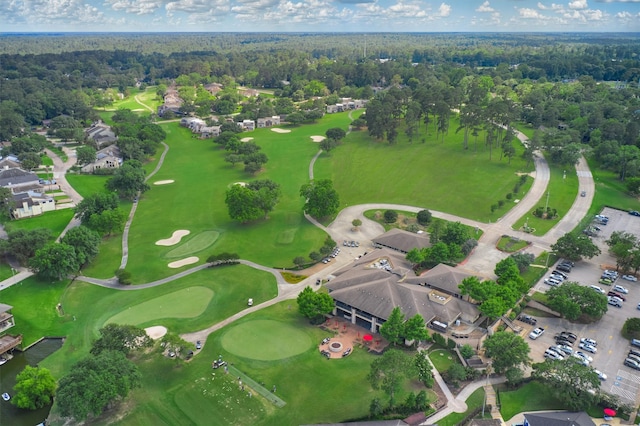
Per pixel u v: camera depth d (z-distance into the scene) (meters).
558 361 95.94
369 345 112.94
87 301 133.25
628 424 88.00
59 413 93.06
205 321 123.12
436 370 103.25
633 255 140.50
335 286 128.88
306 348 111.69
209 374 103.06
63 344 115.62
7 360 110.25
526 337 114.94
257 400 95.62
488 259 153.50
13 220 186.12
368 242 167.38
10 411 94.44
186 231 177.75
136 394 97.38
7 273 147.12
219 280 143.38
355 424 85.06
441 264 140.88
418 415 88.88
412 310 116.31
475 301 124.00
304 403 94.69
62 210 196.88
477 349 109.25
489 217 184.38
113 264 154.12
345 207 198.88
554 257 153.62
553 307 121.25
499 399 94.25
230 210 178.25
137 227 181.50
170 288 139.38
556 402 93.94
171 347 106.00
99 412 88.00
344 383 100.06
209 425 89.62
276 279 143.75
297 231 176.38
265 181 199.88
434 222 180.75
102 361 92.62
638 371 102.75
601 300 117.38
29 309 129.12
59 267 139.62
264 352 110.31
